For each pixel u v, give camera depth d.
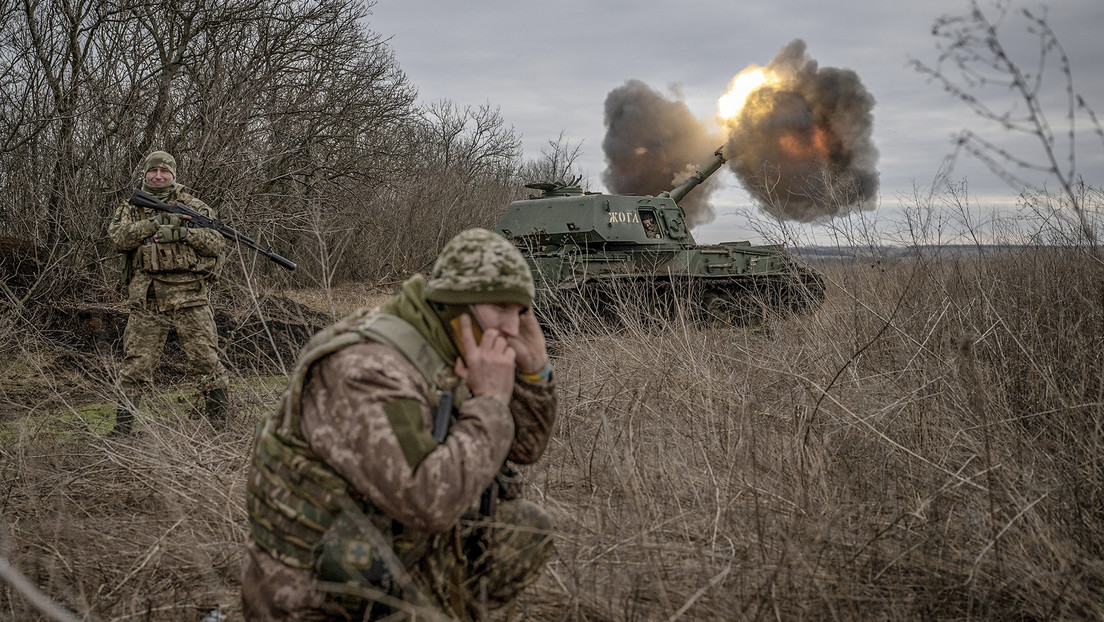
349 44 14.80
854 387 4.65
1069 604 2.87
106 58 11.41
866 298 5.70
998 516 3.36
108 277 10.57
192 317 5.78
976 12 2.60
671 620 2.60
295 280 13.86
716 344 5.91
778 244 6.31
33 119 10.36
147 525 3.66
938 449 3.96
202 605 2.94
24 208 10.30
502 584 2.49
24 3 10.65
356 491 2.20
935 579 3.06
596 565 3.06
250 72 12.52
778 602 2.83
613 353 5.64
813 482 3.70
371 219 15.74
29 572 3.05
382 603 2.25
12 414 5.29
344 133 15.02
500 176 25.14
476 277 2.24
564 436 4.52
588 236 12.23
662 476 3.78
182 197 5.95
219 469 3.98
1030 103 2.57
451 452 2.13
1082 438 3.73
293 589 2.19
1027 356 4.40
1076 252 5.31
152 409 5.19
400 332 2.27
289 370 6.40
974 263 5.67
